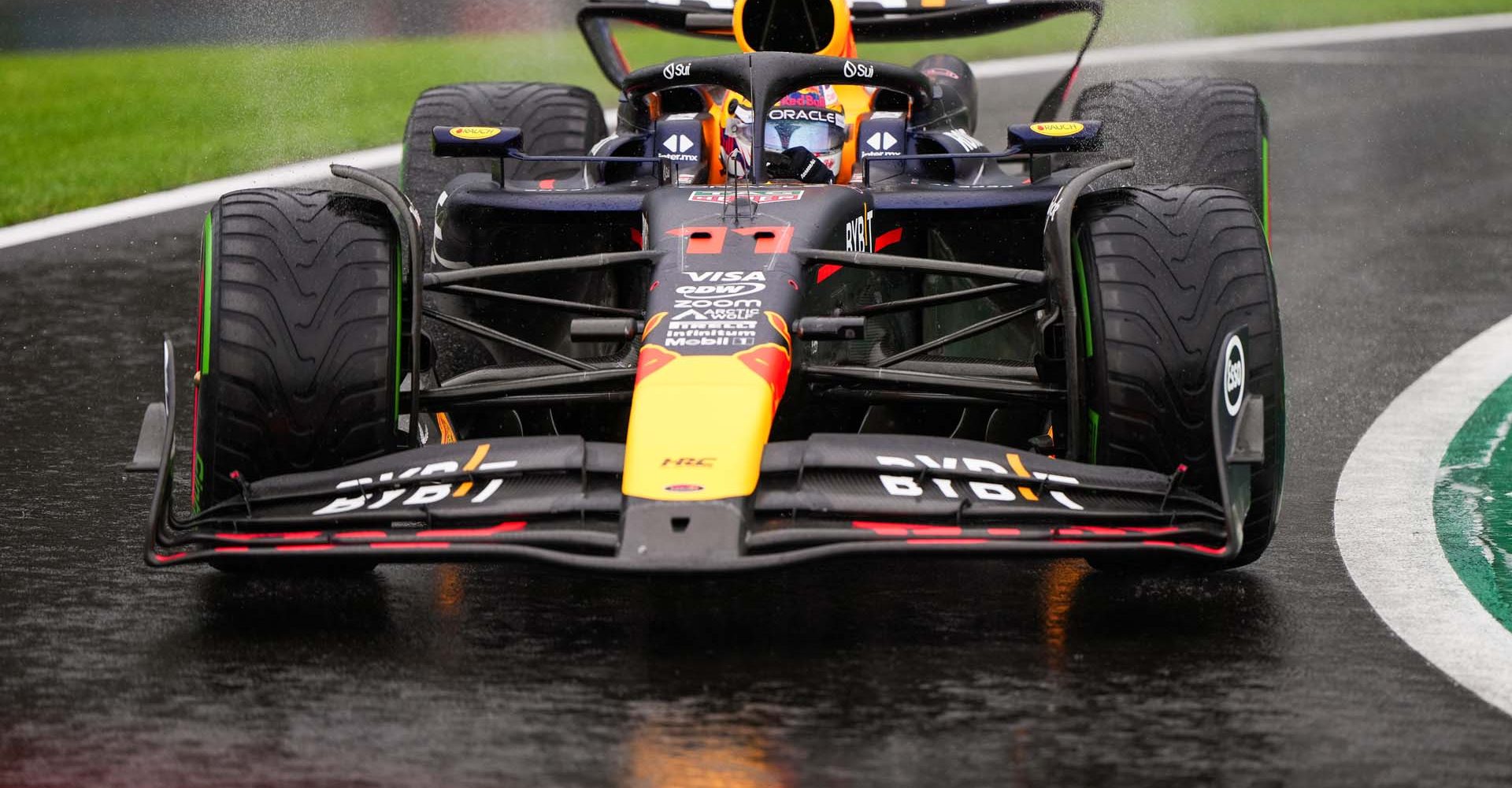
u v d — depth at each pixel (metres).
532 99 32.41
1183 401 19.44
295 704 16.64
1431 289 38.44
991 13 32.00
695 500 17.25
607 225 24.44
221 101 62.72
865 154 25.34
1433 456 26.33
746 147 24.62
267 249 19.80
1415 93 64.75
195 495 19.58
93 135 57.38
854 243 22.09
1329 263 41.22
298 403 19.36
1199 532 18.11
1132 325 19.52
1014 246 25.20
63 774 15.15
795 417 20.62
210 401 19.23
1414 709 16.61
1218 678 17.34
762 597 19.75
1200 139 29.09
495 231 25.05
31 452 26.69
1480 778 15.13
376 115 59.34
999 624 18.86
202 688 17.06
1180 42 75.75
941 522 17.66
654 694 16.78
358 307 19.73
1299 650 18.17
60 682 17.27
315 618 19.14
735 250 20.69
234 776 15.06
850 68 24.52
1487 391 30.19
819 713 16.33
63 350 33.19
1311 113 61.25
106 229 44.06
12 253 41.50
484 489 18.14
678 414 18.25
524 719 16.20
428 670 17.48
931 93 25.77
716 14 27.83
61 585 20.42
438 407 20.69
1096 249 19.94
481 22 78.69
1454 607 19.67
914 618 19.05
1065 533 17.62
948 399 20.97
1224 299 19.66
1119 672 17.44
